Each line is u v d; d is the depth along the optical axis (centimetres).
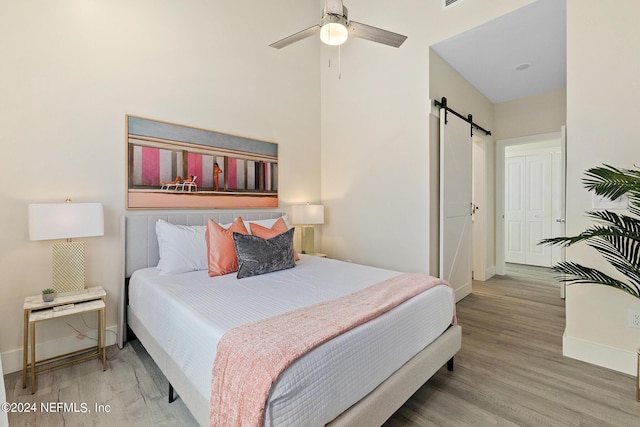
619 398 172
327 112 421
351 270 248
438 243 329
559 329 270
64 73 226
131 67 257
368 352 130
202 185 301
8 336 206
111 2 247
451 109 350
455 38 296
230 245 239
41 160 217
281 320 133
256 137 350
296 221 375
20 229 210
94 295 213
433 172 321
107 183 245
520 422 153
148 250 259
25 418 157
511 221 594
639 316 194
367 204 375
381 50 356
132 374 199
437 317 186
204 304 161
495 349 232
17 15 208
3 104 203
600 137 204
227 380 107
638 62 192
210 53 308
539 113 427
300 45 400
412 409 163
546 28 280
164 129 275
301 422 100
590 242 208
